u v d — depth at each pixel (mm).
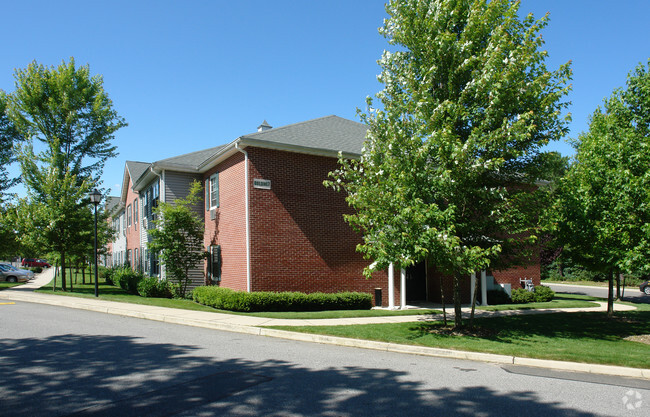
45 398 5230
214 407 4980
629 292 27375
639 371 6969
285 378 6320
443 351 8500
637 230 10195
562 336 10188
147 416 4652
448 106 9258
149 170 20297
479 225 9719
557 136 9844
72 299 16641
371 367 7250
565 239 12039
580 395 5781
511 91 9164
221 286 17312
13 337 9219
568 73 9586
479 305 17484
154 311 13344
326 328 10680
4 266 33750
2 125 28422
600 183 11164
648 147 10602
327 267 16281
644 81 11875
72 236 21000
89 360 7199
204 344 8938
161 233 17406
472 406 5207
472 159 9406
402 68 10555
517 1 9453
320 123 19328
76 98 25938
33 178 22281
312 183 16406
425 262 19016
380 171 9828
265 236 15328
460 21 10062
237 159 16219
